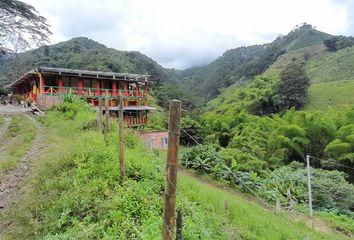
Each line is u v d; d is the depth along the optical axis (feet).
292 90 159.02
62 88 81.92
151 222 19.51
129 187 23.57
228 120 114.52
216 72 447.42
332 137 76.18
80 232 18.22
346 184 54.90
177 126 12.71
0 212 22.35
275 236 28.09
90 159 28.66
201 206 27.32
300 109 158.20
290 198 48.62
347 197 52.49
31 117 65.26
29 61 204.33
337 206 52.06
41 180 26.16
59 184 24.49
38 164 30.91
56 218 20.36
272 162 73.87
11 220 21.15
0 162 32.65
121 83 96.63
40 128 51.70
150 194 23.75
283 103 159.94
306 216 45.39
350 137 70.28
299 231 33.58
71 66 209.46
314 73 219.20
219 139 106.83
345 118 81.87
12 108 83.46
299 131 76.69
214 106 229.66
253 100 168.14
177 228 13.61
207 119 114.62
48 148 36.63
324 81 195.62
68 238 18.06
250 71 350.02
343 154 69.56
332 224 43.29
